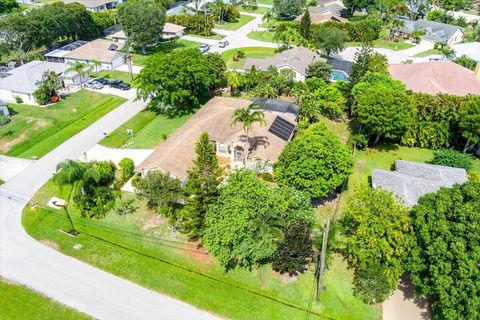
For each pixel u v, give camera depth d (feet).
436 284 111.04
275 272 136.46
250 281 133.18
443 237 114.52
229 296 127.85
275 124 201.26
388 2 446.60
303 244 130.00
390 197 135.33
